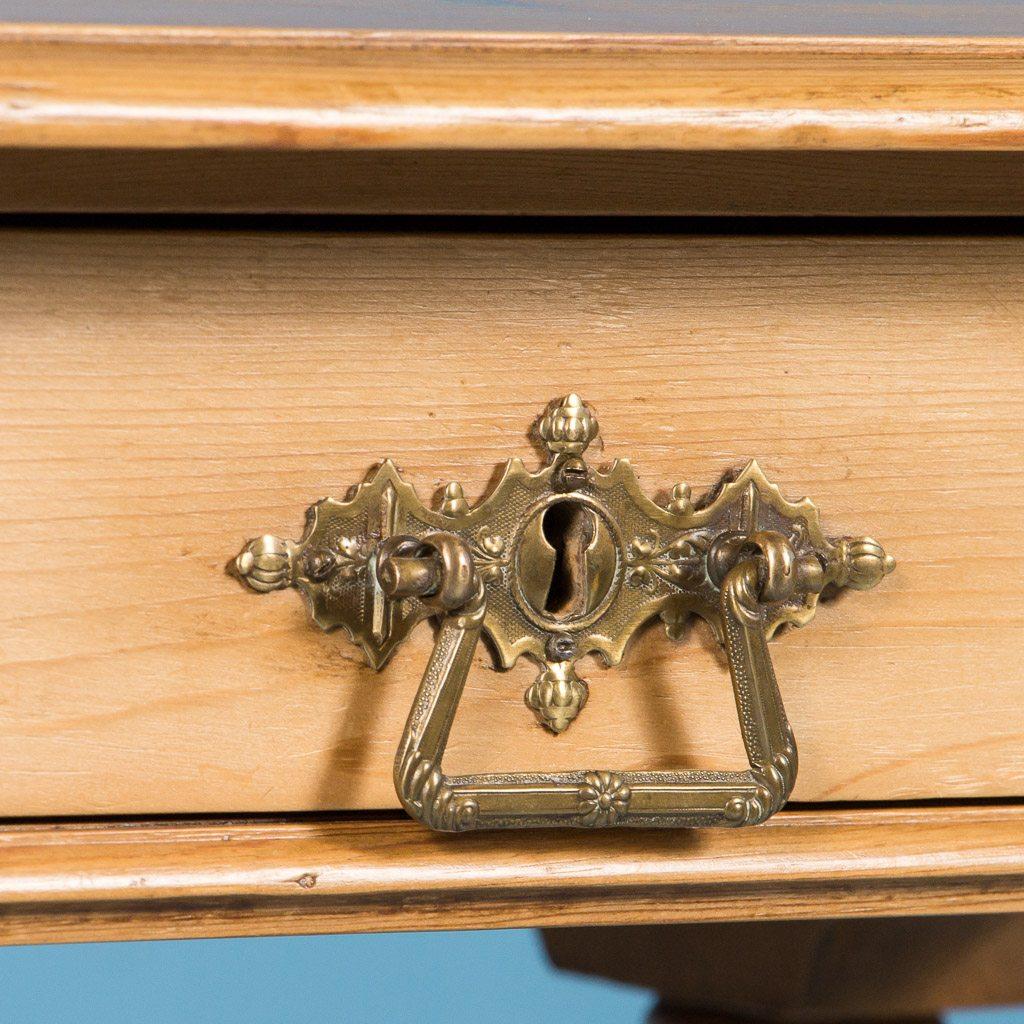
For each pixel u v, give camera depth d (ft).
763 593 2.69
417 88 2.55
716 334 2.73
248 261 2.65
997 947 3.25
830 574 2.76
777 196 2.67
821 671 2.79
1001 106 2.62
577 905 2.79
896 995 3.27
